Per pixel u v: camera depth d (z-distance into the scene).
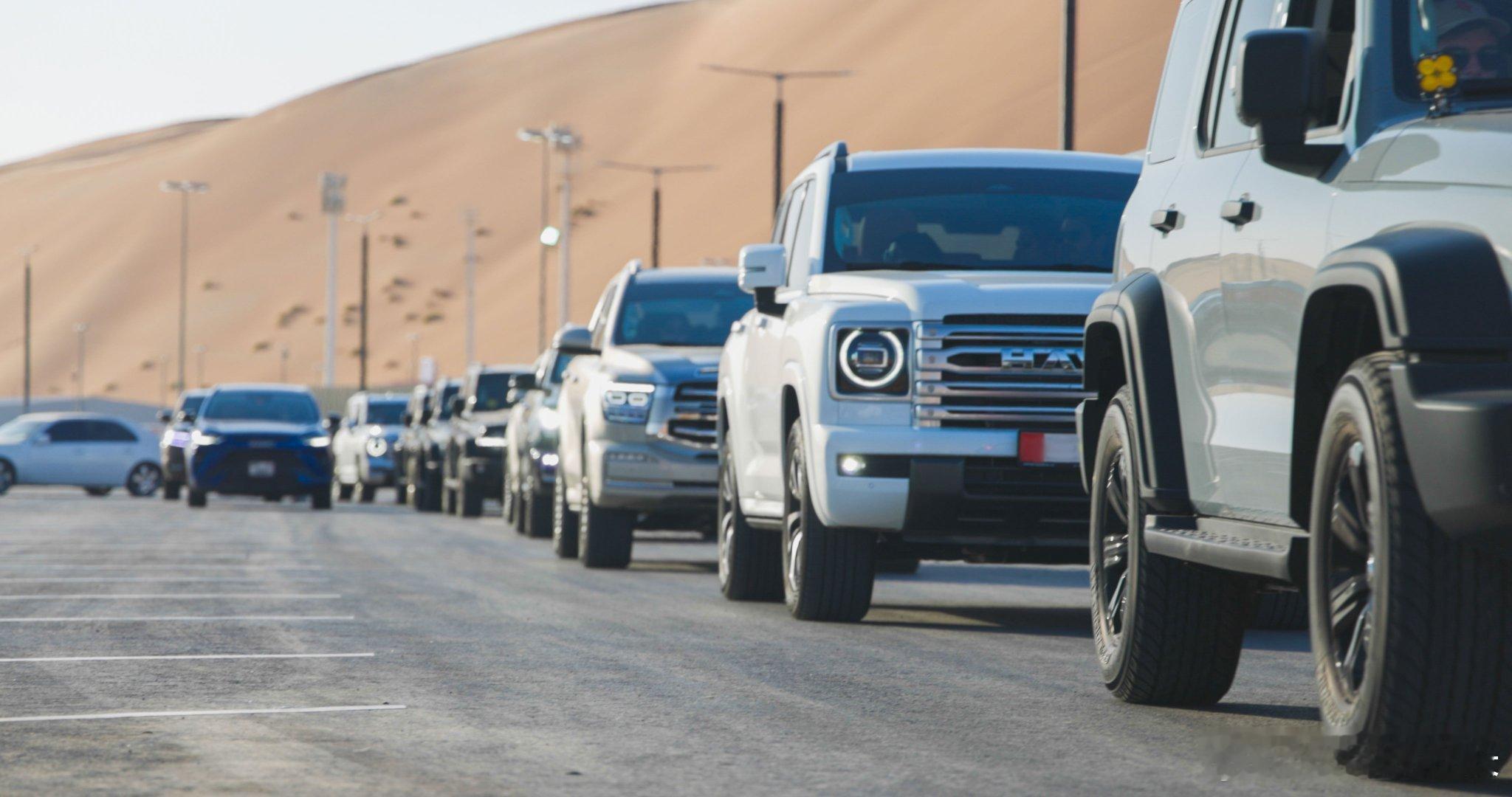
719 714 23.00
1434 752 17.17
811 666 28.11
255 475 105.56
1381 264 16.98
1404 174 17.77
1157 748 20.38
